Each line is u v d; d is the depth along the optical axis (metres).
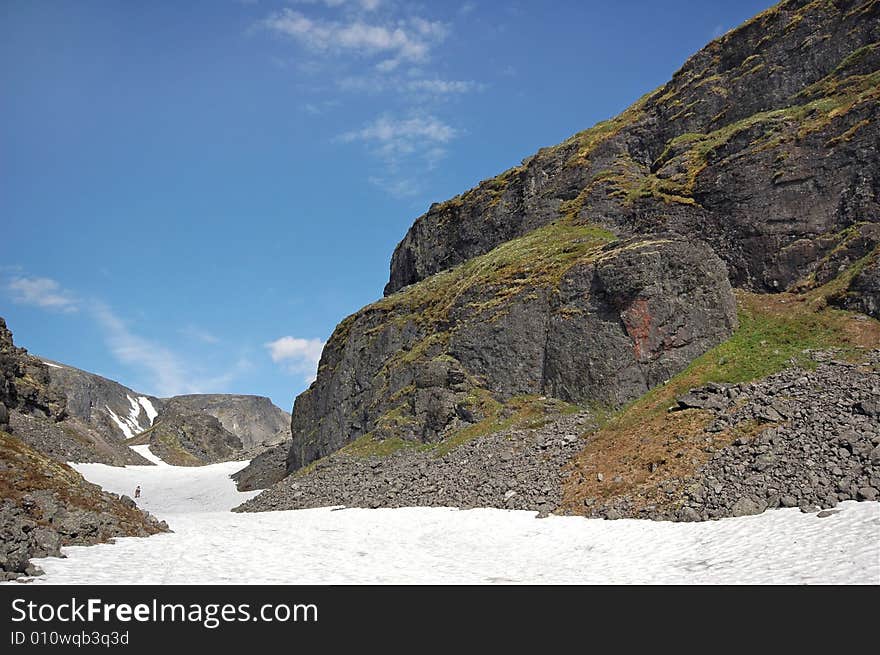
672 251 36.84
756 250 39.56
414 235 69.44
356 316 60.75
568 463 28.89
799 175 39.25
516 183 59.72
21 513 19.78
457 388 41.91
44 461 25.39
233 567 18.59
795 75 44.97
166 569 17.80
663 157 49.38
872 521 16.94
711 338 35.25
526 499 27.08
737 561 16.47
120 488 67.00
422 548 22.27
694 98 50.47
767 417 24.64
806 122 40.72
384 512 30.14
